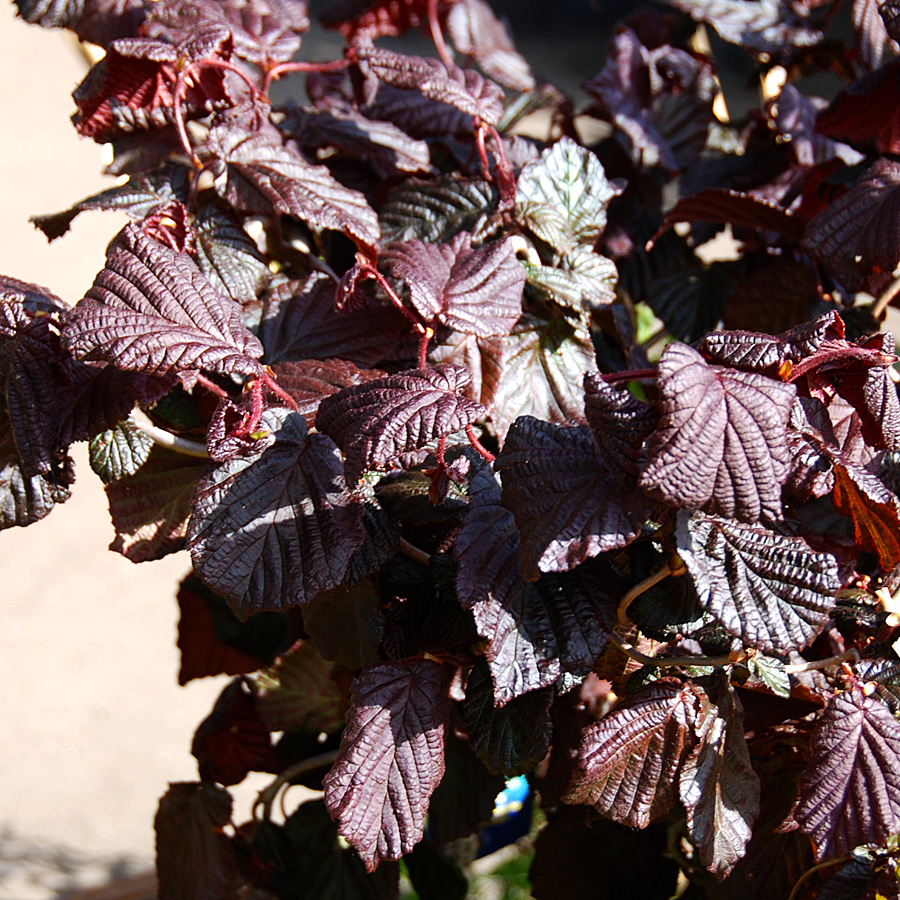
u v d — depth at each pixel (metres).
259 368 0.89
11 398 0.90
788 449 0.84
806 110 1.14
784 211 1.04
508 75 1.20
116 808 1.76
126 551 0.96
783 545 0.86
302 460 0.89
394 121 1.11
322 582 0.88
